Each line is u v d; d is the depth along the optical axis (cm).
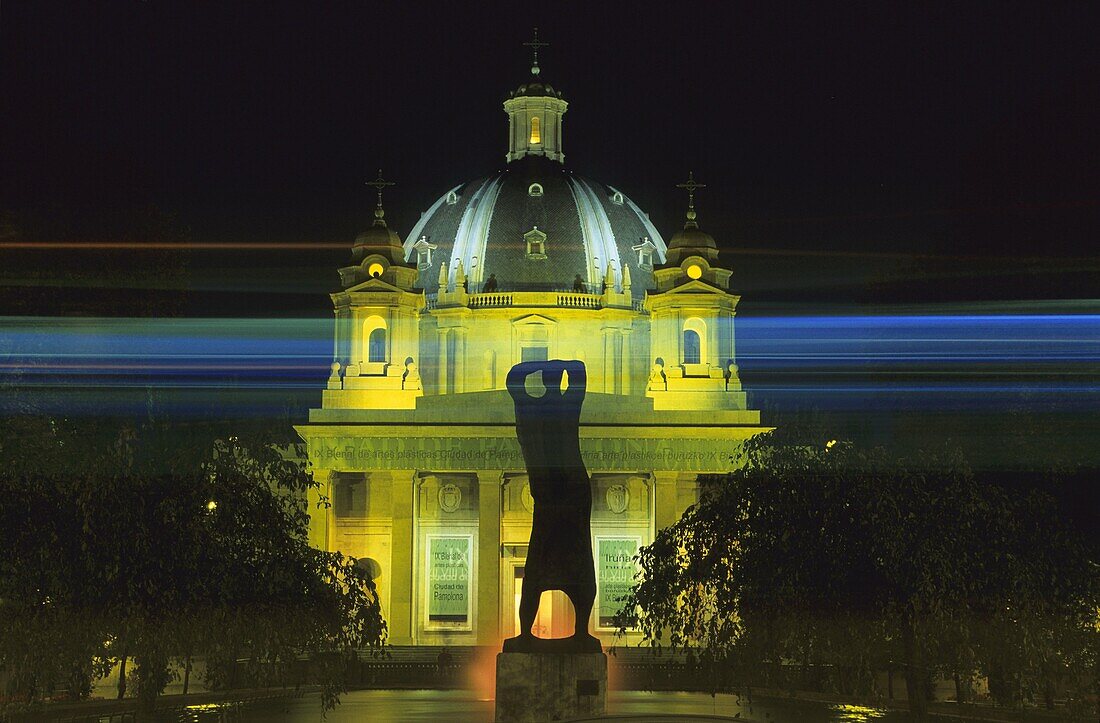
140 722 3778
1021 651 3709
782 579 3872
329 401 9988
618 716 1941
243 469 4162
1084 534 4178
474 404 9525
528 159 11556
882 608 3794
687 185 10625
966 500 3834
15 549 3406
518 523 9531
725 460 9356
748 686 4053
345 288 10188
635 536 9444
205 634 3744
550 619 9262
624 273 10888
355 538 9506
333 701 4119
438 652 8125
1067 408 4744
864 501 3859
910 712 3822
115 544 3547
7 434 3775
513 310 10662
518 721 3341
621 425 9388
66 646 3466
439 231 11294
